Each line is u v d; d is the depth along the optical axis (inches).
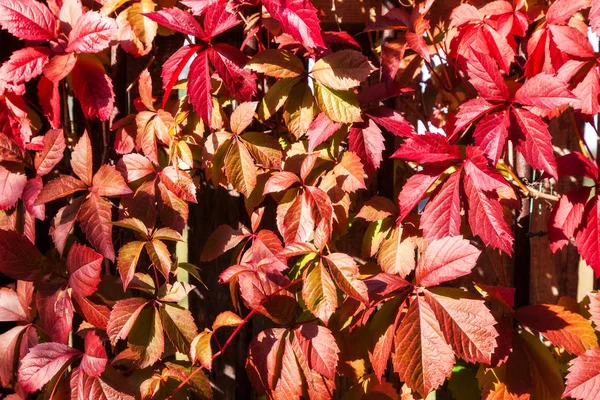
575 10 37.4
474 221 36.3
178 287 38.8
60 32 39.0
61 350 37.7
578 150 43.9
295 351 37.9
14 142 39.4
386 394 40.5
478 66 36.5
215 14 37.7
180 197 40.0
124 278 37.9
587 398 36.0
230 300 45.5
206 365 37.3
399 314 36.7
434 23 40.7
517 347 38.6
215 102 41.4
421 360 35.9
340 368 40.3
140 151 43.0
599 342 38.7
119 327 37.7
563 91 35.5
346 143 41.8
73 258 38.1
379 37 43.8
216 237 41.4
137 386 39.7
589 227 37.4
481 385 39.0
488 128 36.4
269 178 39.4
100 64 39.7
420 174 37.1
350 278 36.7
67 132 43.9
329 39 40.7
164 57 45.4
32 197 39.0
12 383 40.1
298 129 39.5
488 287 38.5
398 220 37.2
